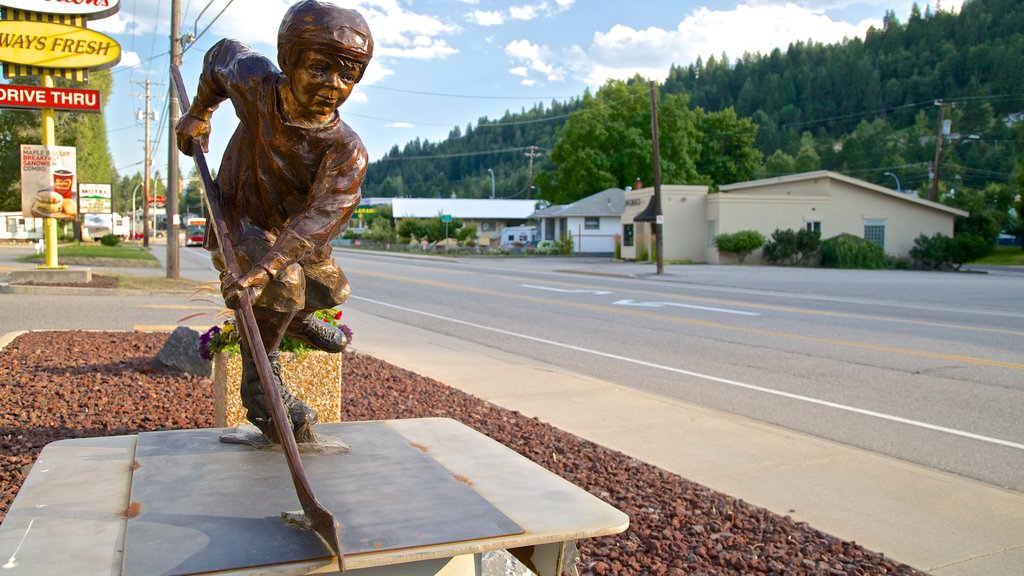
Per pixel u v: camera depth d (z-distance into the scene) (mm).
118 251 40188
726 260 39219
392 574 2191
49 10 17438
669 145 60562
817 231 38125
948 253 38000
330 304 2816
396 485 2430
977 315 16125
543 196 68812
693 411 7281
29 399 5906
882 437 6570
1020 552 4020
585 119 61469
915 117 144125
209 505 2195
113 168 65875
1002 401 8016
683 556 3730
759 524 4262
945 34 175375
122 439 2867
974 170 104062
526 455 5371
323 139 2498
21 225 64125
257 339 2205
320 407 5062
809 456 5801
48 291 16953
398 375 8234
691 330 13664
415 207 78438
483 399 7570
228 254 2383
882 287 24078
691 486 4938
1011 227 54281
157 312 13852
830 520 4473
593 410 7242
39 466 2535
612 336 12898
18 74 17469
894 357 10812
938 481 5238
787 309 17281
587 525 2199
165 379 7016
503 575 2504
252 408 2729
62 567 1812
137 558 1856
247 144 2613
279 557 1890
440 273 30844
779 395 8289
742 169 66438
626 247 43875
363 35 2404
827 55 179000
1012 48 146750
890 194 40125
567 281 26609
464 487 2449
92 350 8492
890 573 3680
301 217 2441
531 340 12398
